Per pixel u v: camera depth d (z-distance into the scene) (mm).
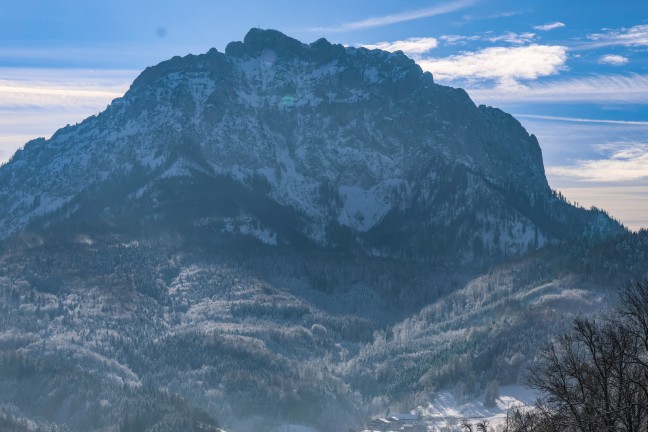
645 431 87000
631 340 89500
